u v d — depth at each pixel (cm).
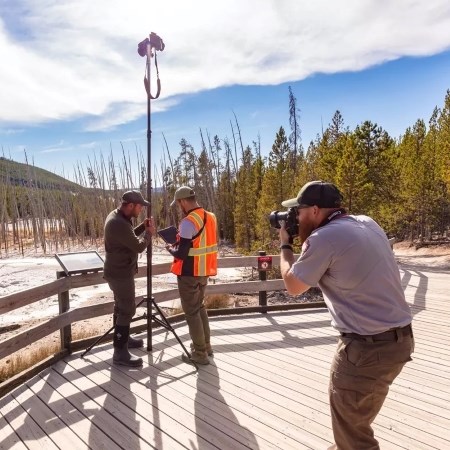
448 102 2350
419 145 3419
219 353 469
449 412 332
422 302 714
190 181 4581
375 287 186
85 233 4797
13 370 546
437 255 2366
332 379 202
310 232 210
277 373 411
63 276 465
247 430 307
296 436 298
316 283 194
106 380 398
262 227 2902
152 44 445
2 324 1060
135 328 540
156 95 449
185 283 421
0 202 4381
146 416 329
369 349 187
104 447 288
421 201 2966
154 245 3167
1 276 1930
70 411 339
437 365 430
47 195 4650
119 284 427
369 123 2462
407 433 302
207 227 420
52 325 432
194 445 289
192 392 371
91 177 4709
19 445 293
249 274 1755
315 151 3716
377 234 197
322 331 550
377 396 193
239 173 4647
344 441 206
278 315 630
